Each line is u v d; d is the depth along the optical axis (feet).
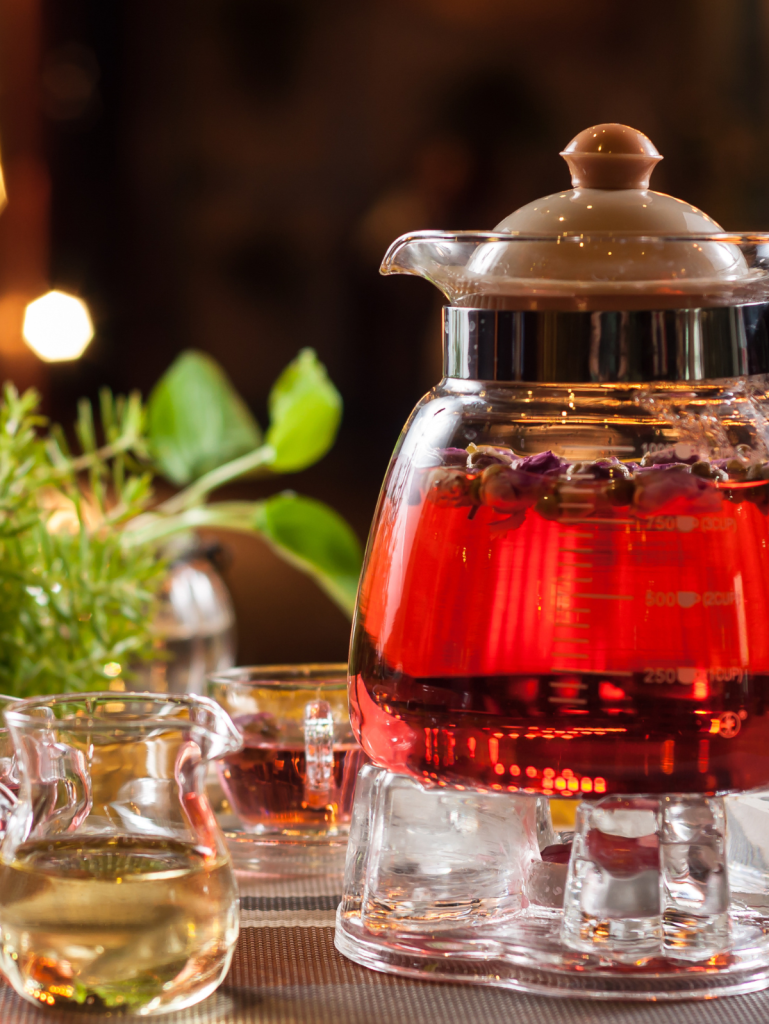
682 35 15.05
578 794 2.24
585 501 2.20
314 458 4.06
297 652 9.85
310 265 16.15
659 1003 2.23
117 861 2.18
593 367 2.24
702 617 2.20
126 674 3.24
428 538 2.26
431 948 2.29
